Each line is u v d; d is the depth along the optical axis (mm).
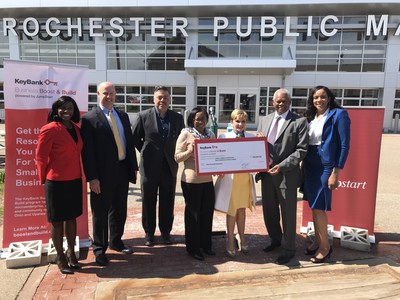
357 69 19891
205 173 3578
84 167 3482
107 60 20703
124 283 3260
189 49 20078
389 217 5281
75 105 3365
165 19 20000
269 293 2811
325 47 19812
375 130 4180
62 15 20359
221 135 3895
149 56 20516
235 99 20656
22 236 3906
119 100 21156
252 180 3908
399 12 19016
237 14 19719
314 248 3939
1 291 3125
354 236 4141
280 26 19344
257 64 18656
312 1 18297
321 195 3592
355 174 4309
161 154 4070
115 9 19469
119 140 3734
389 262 3738
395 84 19703
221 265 3680
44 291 3133
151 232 4199
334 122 3490
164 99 4035
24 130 3754
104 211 3619
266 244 4266
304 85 20250
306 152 3578
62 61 20844
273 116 3867
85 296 3059
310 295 2766
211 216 3869
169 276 3410
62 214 3285
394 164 9891
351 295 2748
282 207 3729
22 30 20719
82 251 4008
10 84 3635
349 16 19500
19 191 3844
